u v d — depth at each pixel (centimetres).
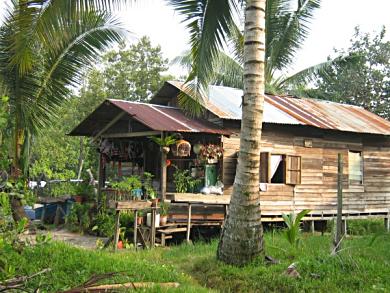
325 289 718
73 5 852
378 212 1767
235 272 805
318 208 1590
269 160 1470
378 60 3228
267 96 1792
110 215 1274
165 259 988
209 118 1443
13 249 705
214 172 1363
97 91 3142
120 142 1498
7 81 1183
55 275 687
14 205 1088
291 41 1925
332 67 2306
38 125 1255
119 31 1199
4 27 1129
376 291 699
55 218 1529
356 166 1731
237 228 851
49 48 923
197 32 1032
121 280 690
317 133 1616
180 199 1214
